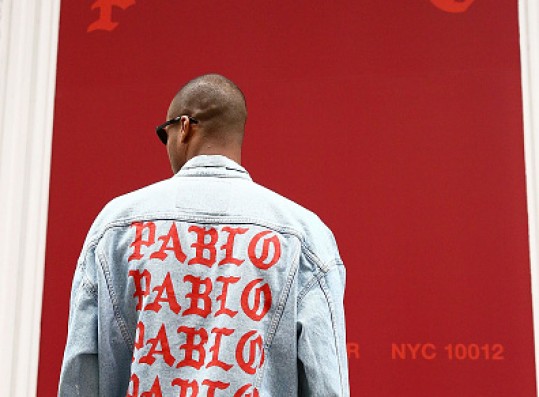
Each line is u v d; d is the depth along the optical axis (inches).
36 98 114.3
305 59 113.9
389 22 113.8
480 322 103.2
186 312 49.5
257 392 48.7
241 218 52.6
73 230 110.7
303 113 112.1
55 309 108.4
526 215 105.6
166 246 51.3
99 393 50.7
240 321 49.2
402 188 108.3
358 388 102.6
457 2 113.2
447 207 107.1
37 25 116.8
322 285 52.3
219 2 117.1
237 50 115.3
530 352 101.7
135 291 50.9
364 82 112.2
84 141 113.7
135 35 116.8
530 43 109.3
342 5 115.1
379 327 104.3
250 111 112.7
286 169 110.5
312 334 50.2
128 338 51.0
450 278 104.9
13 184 111.3
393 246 106.7
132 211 53.6
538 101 107.0
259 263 50.9
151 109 114.3
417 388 102.0
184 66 115.4
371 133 110.5
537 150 105.5
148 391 48.1
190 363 48.6
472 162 108.1
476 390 101.3
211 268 50.7
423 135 109.7
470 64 111.1
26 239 109.8
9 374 106.0
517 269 104.2
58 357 107.0
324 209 108.8
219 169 55.2
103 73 115.8
